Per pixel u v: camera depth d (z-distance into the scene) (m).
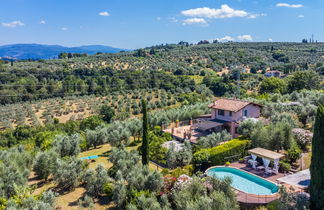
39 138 48.81
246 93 90.62
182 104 78.31
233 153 29.72
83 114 72.38
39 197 20.59
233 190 18.59
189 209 16.03
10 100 82.00
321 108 17.28
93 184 23.12
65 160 27.30
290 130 29.30
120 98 85.94
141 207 19.20
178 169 25.78
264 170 26.44
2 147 51.16
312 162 17.62
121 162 25.83
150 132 40.59
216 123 40.50
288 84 83.75
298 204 16.47
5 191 22.73
